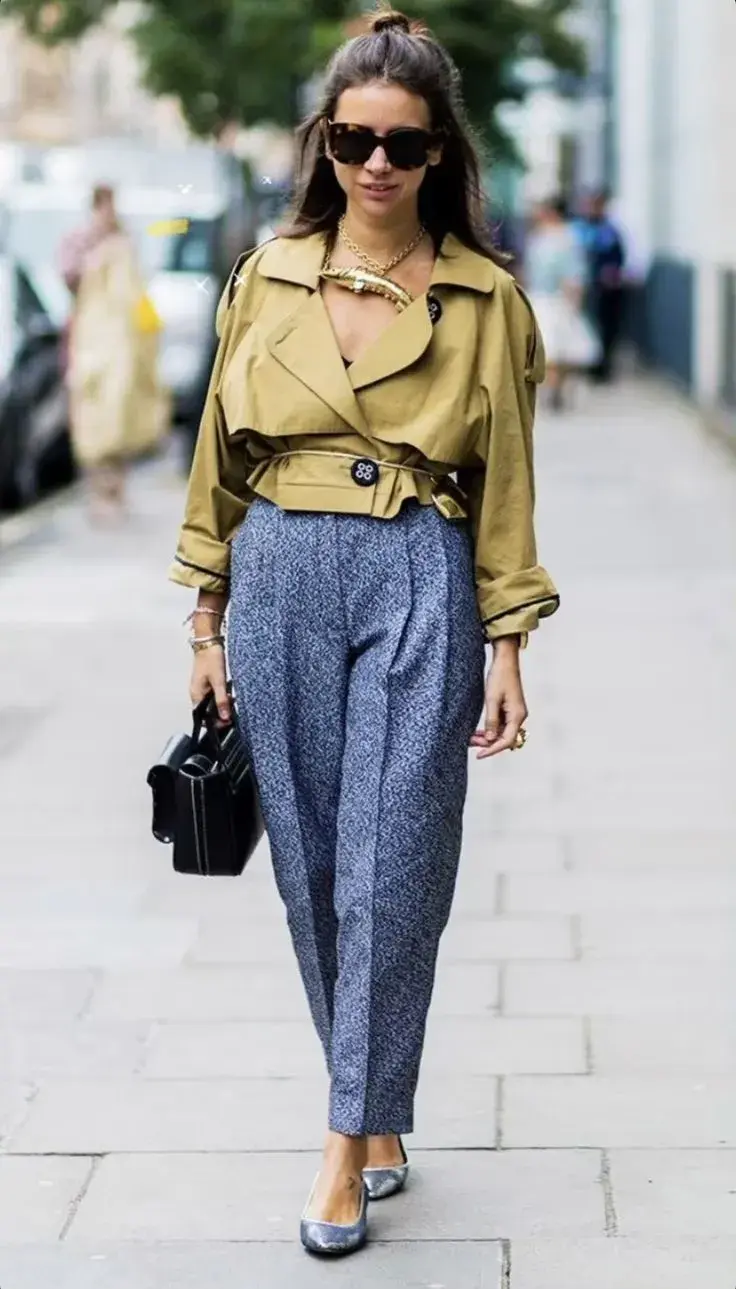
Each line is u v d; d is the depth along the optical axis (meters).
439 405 4.08
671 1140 4.73
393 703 4.10
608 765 8.18
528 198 35.22
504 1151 4.68
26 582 12.52
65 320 17.66
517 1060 5.21
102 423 15.06
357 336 4.11
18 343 16.39
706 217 24.08
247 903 6.55
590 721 8.92
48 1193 4.52
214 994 5.72
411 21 4.24
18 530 15.02
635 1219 4.33
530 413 4.26
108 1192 4.52
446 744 4.12
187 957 6.04
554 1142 4.73
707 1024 5.43
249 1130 4.82
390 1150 4.47
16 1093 5.07
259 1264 4.16
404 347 4.05
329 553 4.10
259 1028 5.46
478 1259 4.16
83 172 23.92
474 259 4.16
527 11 24.05
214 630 4.39
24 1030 5.48
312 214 4.23
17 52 58.09
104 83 62.41
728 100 22.77
